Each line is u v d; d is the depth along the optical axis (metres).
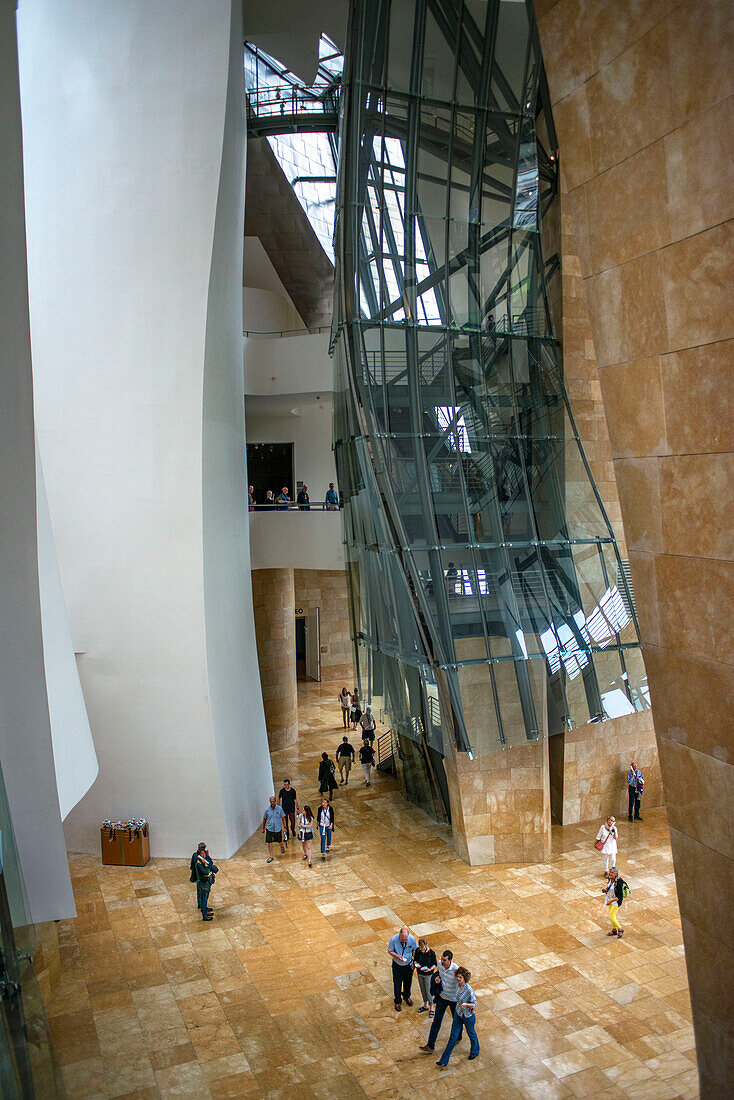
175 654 14.01
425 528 13.14
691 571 5.45
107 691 14.19
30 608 7.15
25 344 6.57
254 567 20.56
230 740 14.78
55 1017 9.26
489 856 13.67
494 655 13.27
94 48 14.38
